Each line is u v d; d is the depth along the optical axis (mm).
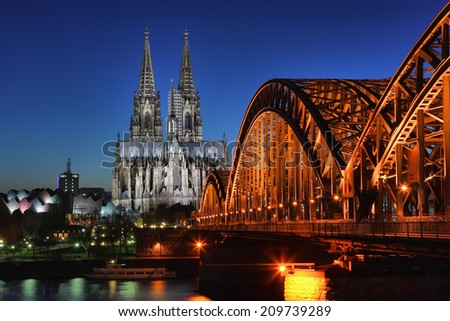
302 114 92375
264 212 125375
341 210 81562
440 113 63500
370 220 66438
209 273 130125
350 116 85625
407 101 69000
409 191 65625
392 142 62094
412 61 59469
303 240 81000
